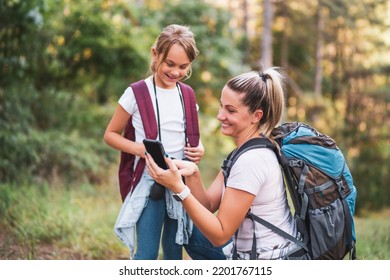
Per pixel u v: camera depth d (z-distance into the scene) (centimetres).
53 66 934
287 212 277
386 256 479
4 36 708
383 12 1678
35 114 914
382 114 1673
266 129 280
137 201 319
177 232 321
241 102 270
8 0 671
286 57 1866
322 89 2000
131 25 1055
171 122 326
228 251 288
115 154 984
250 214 269
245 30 1773
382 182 1553
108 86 1098
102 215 641
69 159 846
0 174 715
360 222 776
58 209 618
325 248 263
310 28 1827
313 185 265
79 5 931
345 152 1602
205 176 1169
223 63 1369
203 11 1349
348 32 1861
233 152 278
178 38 309
